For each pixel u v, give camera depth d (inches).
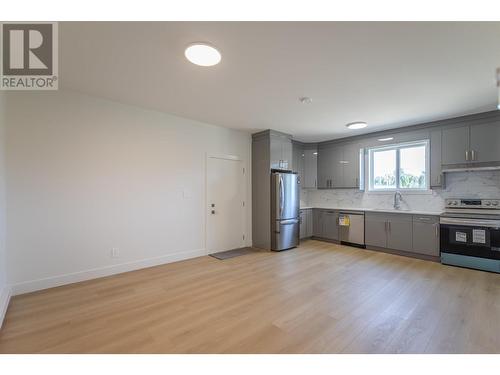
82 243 119.8
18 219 103.7
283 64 89.9
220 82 105.3
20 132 104.3
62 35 73.0
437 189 169.8
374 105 131.7
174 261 153.6
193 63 89.1
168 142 150.6
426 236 156.8
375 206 202.4
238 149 191.3
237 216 191.2
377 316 88.2
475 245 136.9
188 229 160.9
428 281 120.9
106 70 95.0
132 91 115.8
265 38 74.5
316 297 103.9
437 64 89.1
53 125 112.0
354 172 205.0
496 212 143.9
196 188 165.3
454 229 144.2
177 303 98.3
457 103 128.2
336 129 184.7
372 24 68.0
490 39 74.0
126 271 133.6
